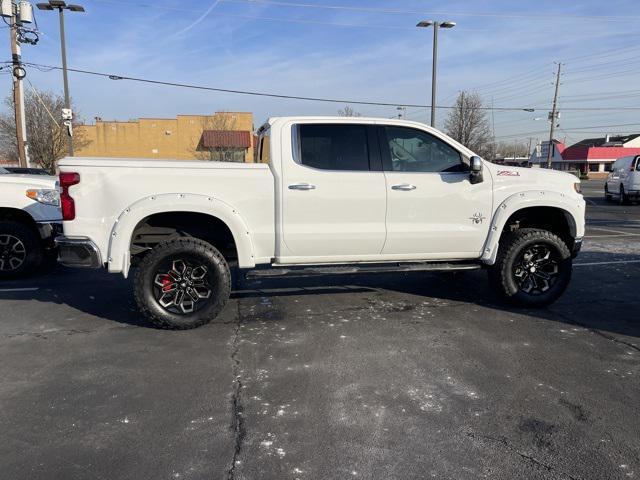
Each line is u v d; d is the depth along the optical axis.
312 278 7.04
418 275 7.21
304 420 3.16
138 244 5.01
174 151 45.53
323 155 5.03
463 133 44.16
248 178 4.82
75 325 5.00
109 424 3.12
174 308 4.84
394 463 2.72
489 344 4.48
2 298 6.01
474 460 2.75
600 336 4.70
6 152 40.28
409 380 3.73
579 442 2.93
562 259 5.46
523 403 3.39
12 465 2.70
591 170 74.19
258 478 2.60
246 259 4.87
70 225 4.57
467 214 5.30
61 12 20.66
